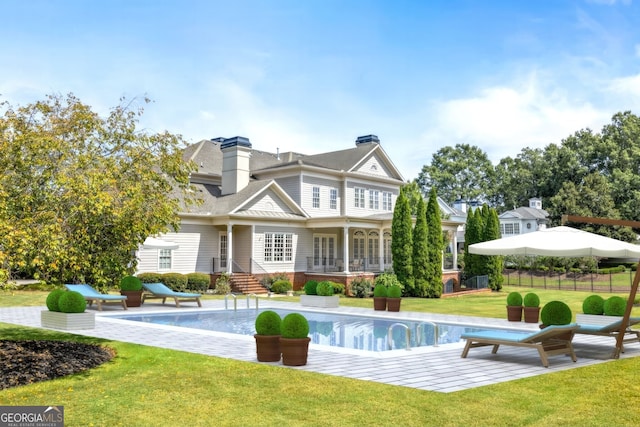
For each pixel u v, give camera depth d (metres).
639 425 6.16
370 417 6.41
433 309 22.09
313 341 14.38
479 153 88.94
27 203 9.21
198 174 33.56
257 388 7.79
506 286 41.19
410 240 29.84
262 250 31.44
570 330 10.43
